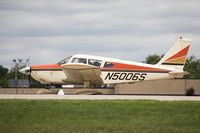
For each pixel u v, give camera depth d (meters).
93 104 49.75
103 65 79.75
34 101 52.09
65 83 82.12
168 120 41.38
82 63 75.25
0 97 61.91
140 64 80.94
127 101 52.78
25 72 83.00
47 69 81.88
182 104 50.16
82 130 37.12
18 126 38.56
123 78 80.31
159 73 80.94
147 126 38.69
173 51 82.06
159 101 53.19
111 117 42.72
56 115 43.59
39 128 37.78
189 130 37.25
